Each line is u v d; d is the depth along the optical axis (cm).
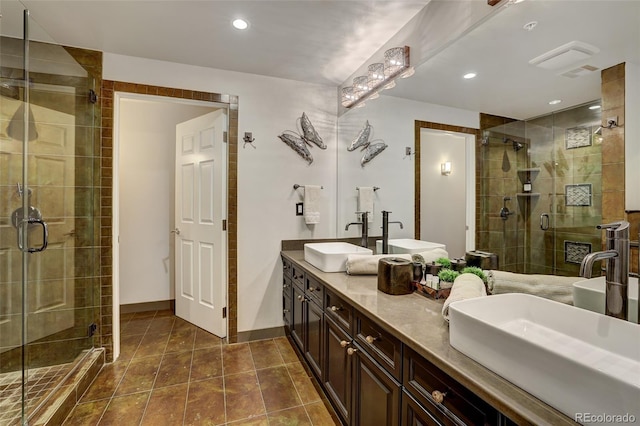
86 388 197
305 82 284
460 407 80
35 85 193
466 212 150
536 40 113
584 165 100
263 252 273
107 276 231
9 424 154
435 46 164
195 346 259
